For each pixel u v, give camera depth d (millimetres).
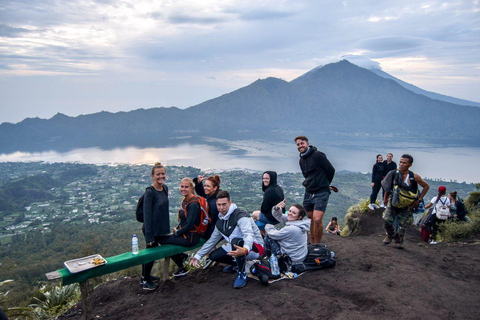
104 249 43531
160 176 4141
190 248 4234
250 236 3885
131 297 4094
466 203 9578
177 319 3256
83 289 3469
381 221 8039
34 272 36250
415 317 2922
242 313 3119
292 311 3123
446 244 5633
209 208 4480
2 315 2773
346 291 3549
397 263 4406
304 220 4215
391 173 5133
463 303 3219
